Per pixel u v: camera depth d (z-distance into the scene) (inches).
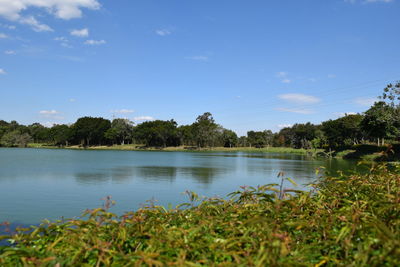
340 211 125.1
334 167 1712.6
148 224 121.7
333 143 3922.2
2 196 751.1
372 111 2529.5
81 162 2042.3
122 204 646.5
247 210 132.6
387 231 88.6
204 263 95.9
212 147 6387.8
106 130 6614.2
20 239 112.1
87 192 810.8
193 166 1827.0
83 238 107.3
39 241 114.2
